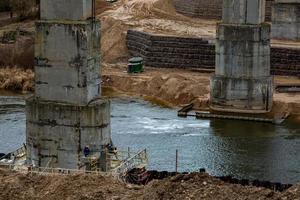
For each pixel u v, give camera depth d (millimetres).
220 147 75000
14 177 42781
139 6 144625
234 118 88250
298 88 100375
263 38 90625
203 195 38062
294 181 63219
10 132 79625
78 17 55812
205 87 99750
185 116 90125
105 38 131750
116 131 81562
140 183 53875
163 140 77625
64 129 56125
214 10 142500
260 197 37906
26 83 107375
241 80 91375
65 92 56344
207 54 114938
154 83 103938
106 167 54938
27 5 146625
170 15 142000
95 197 39062
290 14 120625
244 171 66438
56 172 53719
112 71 114562
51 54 56250
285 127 84625
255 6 89625
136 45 125562
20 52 116938
